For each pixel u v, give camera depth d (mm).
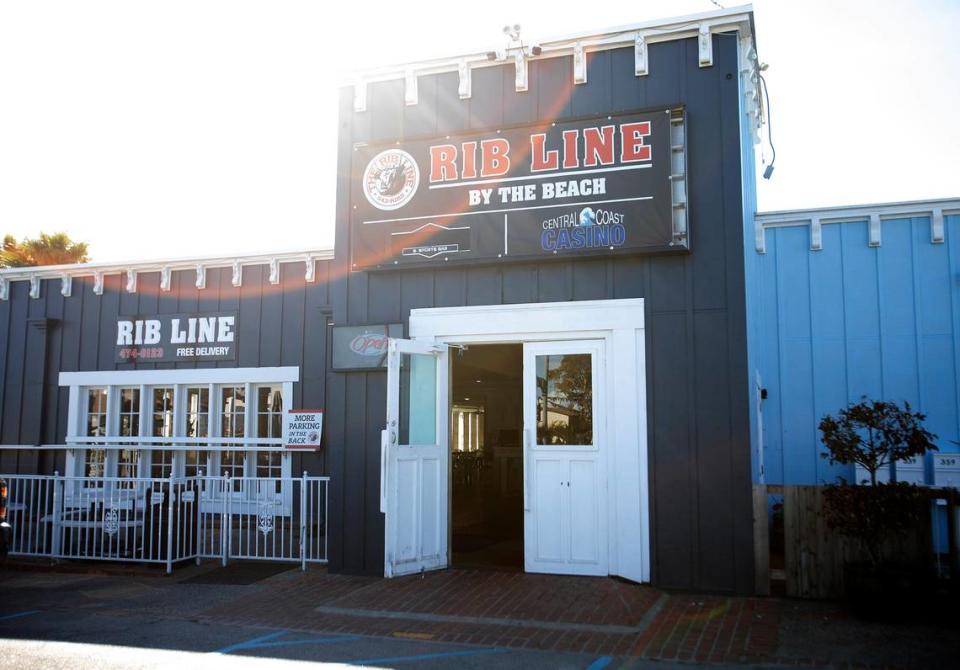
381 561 9109
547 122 8984
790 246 11305
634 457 8273
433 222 9312
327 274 13312
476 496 17781
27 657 6188
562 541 8555
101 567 9922
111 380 14266
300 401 13180
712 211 8391
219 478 11031
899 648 6125
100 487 13961
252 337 13609
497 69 9414
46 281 15008
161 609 7906
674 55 8750
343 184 9922
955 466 10109
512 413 22062
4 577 9656
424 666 5895
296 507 12875
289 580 9094
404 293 9477
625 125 8695
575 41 9039
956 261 10641
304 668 5859
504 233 9000
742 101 8992
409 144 9516
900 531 7223
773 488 7879
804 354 11078
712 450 8047
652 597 7664
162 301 14266
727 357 8141
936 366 10555
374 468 9305
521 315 8938
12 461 14586
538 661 5988
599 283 8695
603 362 8625
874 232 10969
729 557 7863
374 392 9453
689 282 8367
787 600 7629
